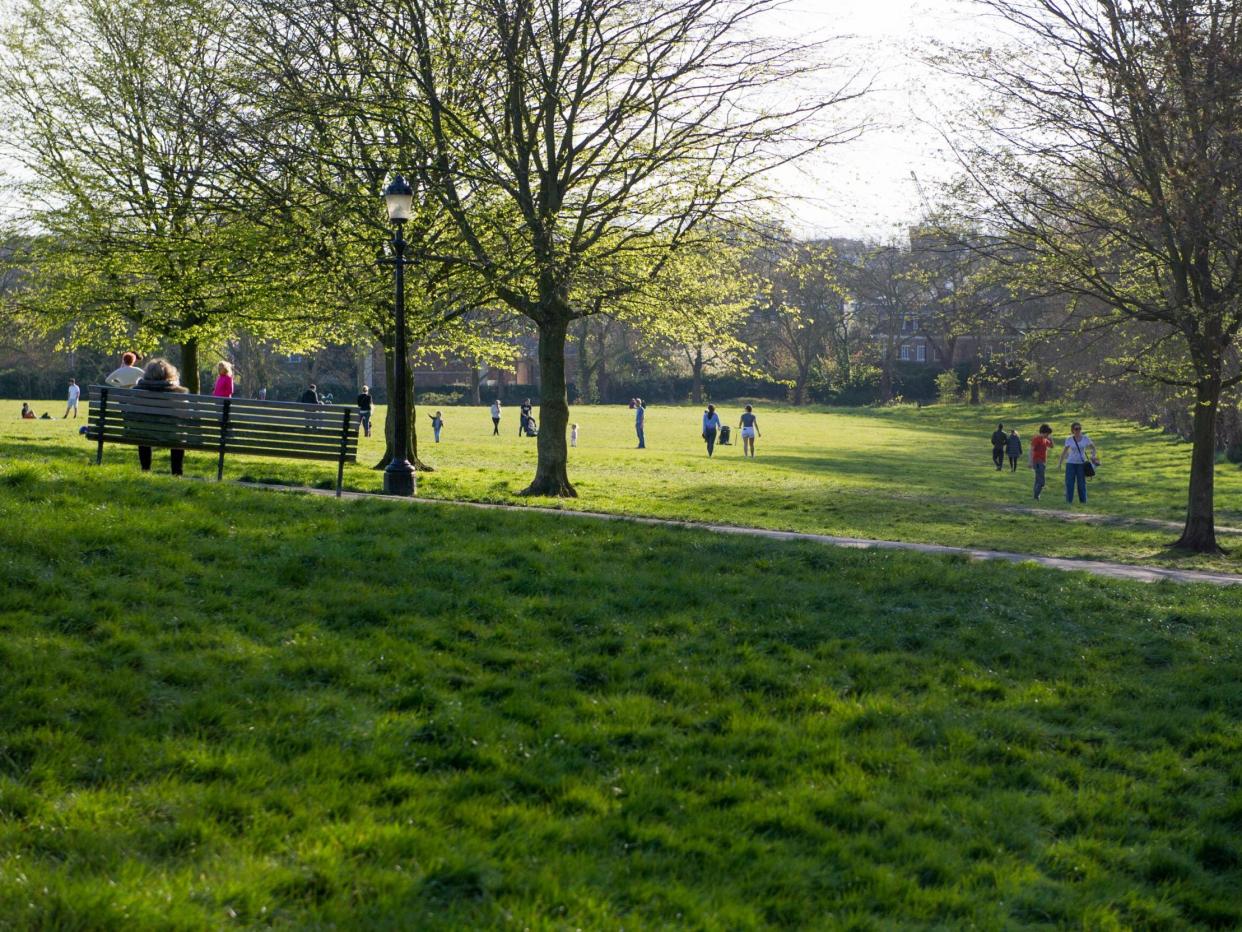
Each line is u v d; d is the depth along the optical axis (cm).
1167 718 873
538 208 2245
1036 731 819
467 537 1175
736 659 900
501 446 4562
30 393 8481
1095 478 4234
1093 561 1848
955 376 9794
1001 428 4506
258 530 1069
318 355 9306
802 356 10394
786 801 646
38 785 541
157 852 496
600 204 2222
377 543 1087
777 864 568
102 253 2830
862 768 719
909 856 604
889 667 923
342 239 2378
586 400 10181
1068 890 594
